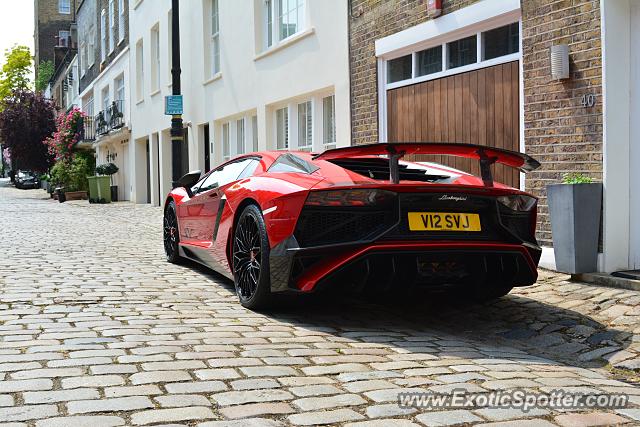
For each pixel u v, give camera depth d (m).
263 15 12.73
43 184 43.94
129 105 23.19
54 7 57.28
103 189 22.62
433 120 7.92
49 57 57.19
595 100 5.67
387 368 3.48
